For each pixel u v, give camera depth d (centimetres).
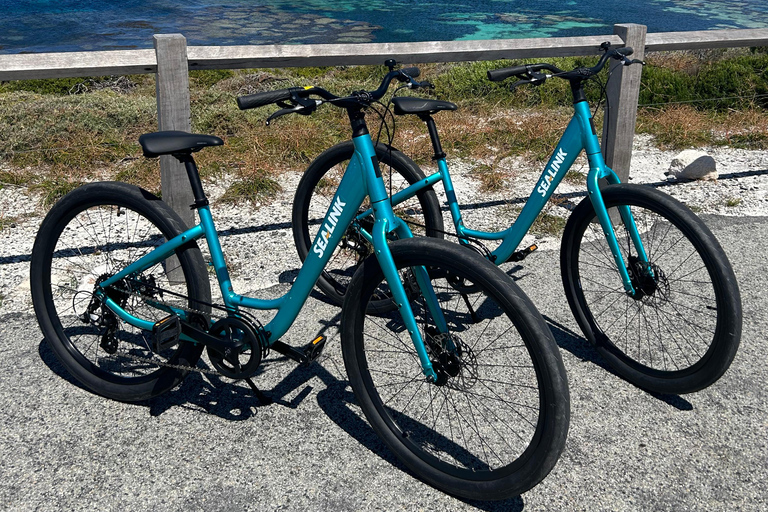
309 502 217
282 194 502
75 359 272
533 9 2838
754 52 1005
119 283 266
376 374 283
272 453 239
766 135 626
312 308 340
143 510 213
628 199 267
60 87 967
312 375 284
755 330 315
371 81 910
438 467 221
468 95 801
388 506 216
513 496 208
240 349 242
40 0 3111
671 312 331
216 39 2312
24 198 480
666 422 255
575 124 287
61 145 559
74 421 254
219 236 429
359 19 2662
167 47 324
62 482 224
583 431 250
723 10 2727
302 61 363
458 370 220
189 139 239
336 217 229
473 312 314
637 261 275
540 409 197
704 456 237
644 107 729
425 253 206
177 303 261
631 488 222
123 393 261
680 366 289
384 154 328
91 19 2708
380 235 214
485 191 511
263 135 609
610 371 288
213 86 854
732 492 221
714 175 529
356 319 227
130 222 441
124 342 302
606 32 2317
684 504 216
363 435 249
